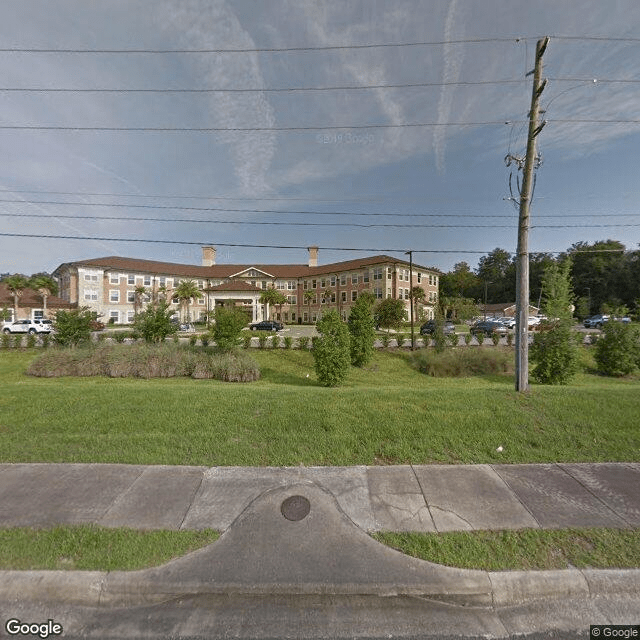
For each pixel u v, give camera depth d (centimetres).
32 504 331
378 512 327
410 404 589
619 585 252
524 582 252
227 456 431
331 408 570
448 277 8319
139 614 233
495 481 379
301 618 229
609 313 1658
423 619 230
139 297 4944
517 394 645
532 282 6594
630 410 564
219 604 239
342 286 5347
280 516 321
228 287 5056
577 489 364
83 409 579
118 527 301
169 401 617
